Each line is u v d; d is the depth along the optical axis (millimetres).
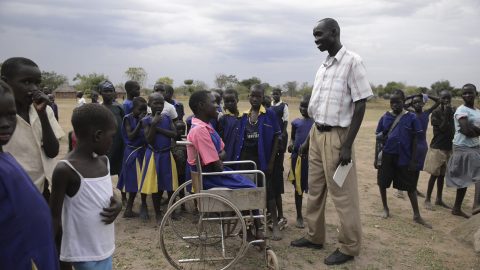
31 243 1764
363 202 6895
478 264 4500
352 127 4184
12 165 1748
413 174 5781
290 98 55000
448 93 6527
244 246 3871
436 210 6508
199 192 3967
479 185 5738
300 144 5504
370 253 4738
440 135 6480
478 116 5879
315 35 4387
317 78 4586
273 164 5121
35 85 2666
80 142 2451
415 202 5836
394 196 7270
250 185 4039
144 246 4762
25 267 1743
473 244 4746
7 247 1697
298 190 5484
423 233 5434
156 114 5371
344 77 4273
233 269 4195
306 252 4734
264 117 5082
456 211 6242
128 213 5805
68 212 2420
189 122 6355
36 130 2744
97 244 2480
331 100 4328
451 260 4605
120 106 6434
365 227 5629
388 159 5891
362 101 4180
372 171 9641
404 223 5824
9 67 2584
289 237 5199
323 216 4730
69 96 60562
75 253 2438
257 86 5070
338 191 4363
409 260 4578
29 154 2684
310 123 5547
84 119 2389
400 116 5793
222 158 4230
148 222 5617
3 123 1754
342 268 4332
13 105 1800
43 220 1828
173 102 7461
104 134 2443
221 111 6938
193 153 4047
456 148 6047
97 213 2455
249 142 5066
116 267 4207
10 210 1687
